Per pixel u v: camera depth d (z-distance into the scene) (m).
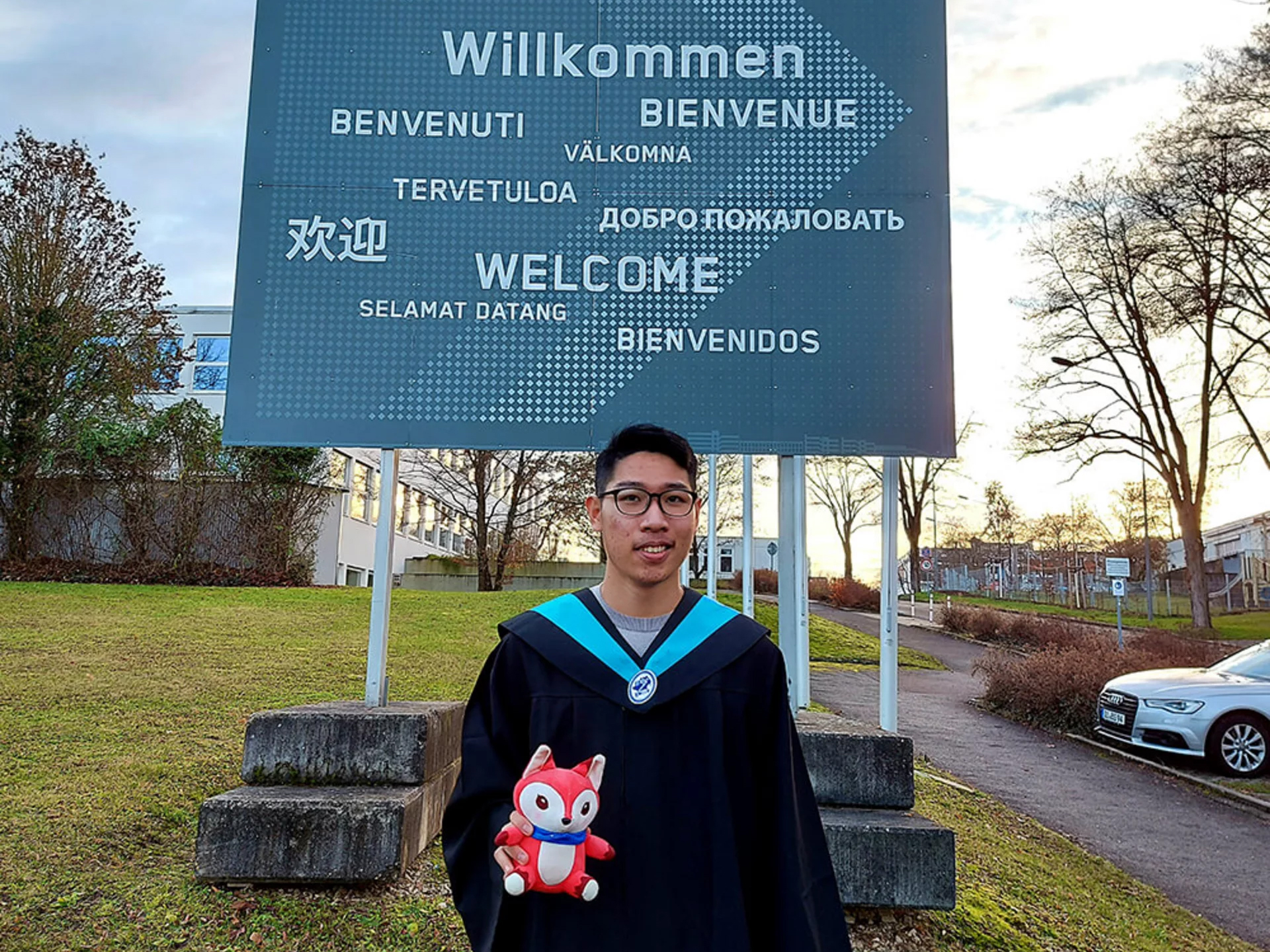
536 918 1.83
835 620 29.67
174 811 4.51
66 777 4.88
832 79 4.95
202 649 9.62
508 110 4.92
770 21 5.00
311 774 4.04
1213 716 9.09
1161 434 25.72
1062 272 25.92
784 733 2.03
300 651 9.93
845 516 46.84
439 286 4.77
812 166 4.89
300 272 4.76
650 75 4.96
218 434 17.50
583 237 4.83
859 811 4.06
